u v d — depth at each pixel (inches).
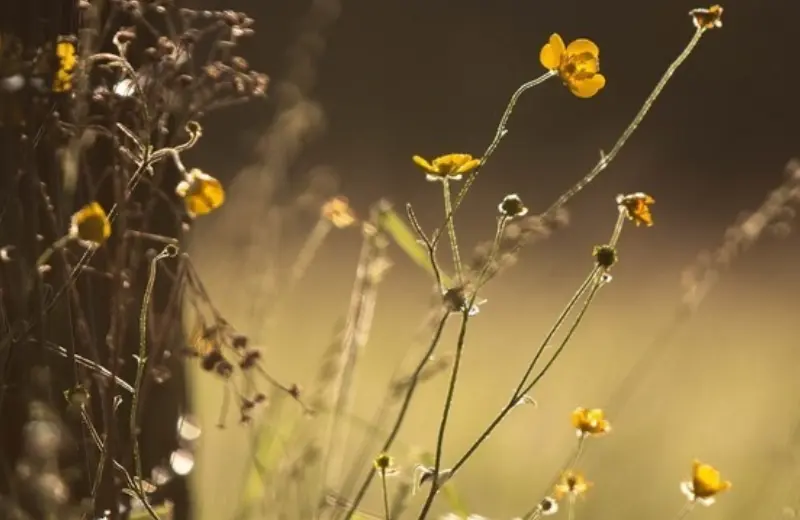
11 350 60.3
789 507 70.6
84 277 63.6
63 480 59.5
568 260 138.2
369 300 67.8
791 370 100.0
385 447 61.4
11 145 60.4
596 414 63.7
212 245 82.9
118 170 61.4
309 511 65.6
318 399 67.6
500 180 183.6
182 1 66.9
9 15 60.6
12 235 60.5
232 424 74.6
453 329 104.0
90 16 60.6
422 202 163.6
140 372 59.8
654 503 76.2
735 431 83.0
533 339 104.3
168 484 66.8
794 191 74.3
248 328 71.3
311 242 73.2
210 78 64.1
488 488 76.0
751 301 131.7
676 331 96.4
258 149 77.9
